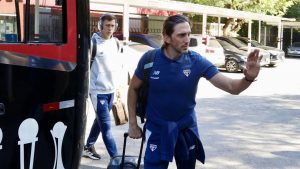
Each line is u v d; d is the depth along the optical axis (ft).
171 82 11.43
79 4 12.39
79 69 12.38
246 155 22.67
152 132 11.71
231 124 30.07
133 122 12.30
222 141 25.32
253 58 10.49
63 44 12.03
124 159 13.56
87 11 12.69
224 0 89.10
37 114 11.40
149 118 11.80
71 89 12.19
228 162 21.43
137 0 54.80
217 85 11.33
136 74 11.96
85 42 12.57
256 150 23.65
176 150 11.78
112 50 18.65
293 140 26.03
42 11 11.66
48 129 11.71
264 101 40.70
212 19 103.55
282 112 35.17
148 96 11.80
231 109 35.99
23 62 11.07
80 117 12.51
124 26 51.90
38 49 11.51
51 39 11.82
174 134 11.51
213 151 23.22
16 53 11.05
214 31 99.76
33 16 11.48
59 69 11.84
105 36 18.49
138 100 12.17
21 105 11.05
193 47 63.82
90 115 31.22
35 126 11.39
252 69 10.47
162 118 11.63
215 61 68.80
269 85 53.31
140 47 51.31
